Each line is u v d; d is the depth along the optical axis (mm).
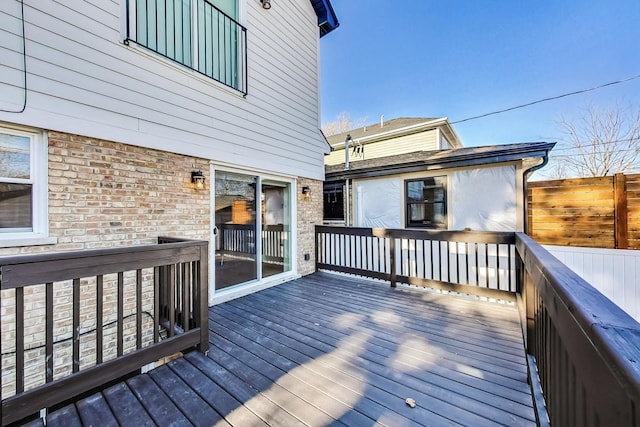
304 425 1661
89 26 2773
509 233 3791
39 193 2490
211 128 3877
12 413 1589
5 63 2314
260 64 4645
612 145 12148
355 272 5285
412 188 6328
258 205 4656
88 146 2766
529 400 1864
